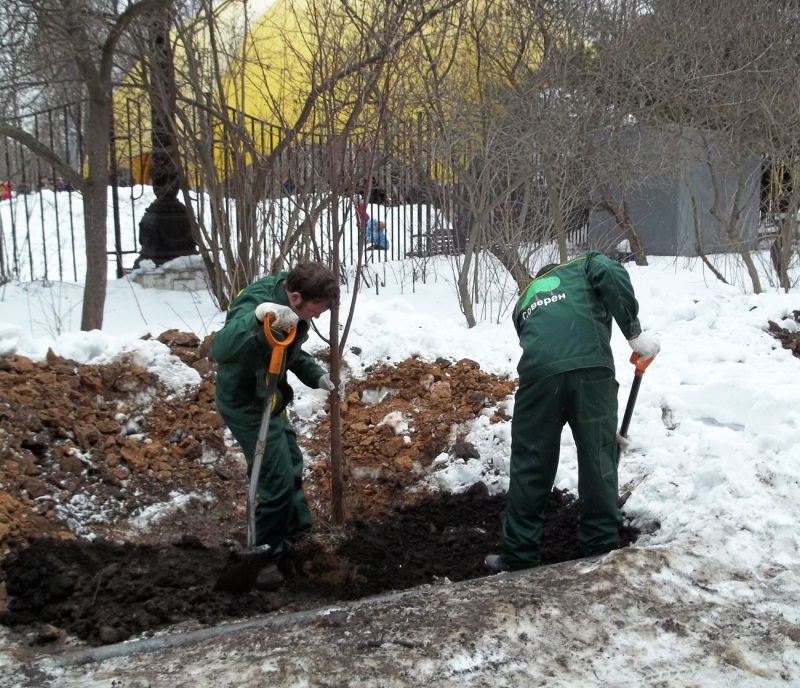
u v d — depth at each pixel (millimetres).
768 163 10023
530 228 9023
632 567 3758
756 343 7031
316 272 3963
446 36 8492
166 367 5809
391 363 6211
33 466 4762
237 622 3756
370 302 7289
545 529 4871
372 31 5496
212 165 7727
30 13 7031
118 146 11523
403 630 3342
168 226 10047
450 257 10273
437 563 4625
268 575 4297
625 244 13242
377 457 5582
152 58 7328
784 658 3191
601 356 4238
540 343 4266
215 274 8453
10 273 10227
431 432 5688
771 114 9109
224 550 4562
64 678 3135
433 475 5488
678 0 9906
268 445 4258
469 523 5086
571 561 4109
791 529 4043
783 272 9289
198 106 7340
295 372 4680
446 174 8953
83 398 5406
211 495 5164
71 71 8109
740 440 5020
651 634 3330
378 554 4625
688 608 3514
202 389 5738
